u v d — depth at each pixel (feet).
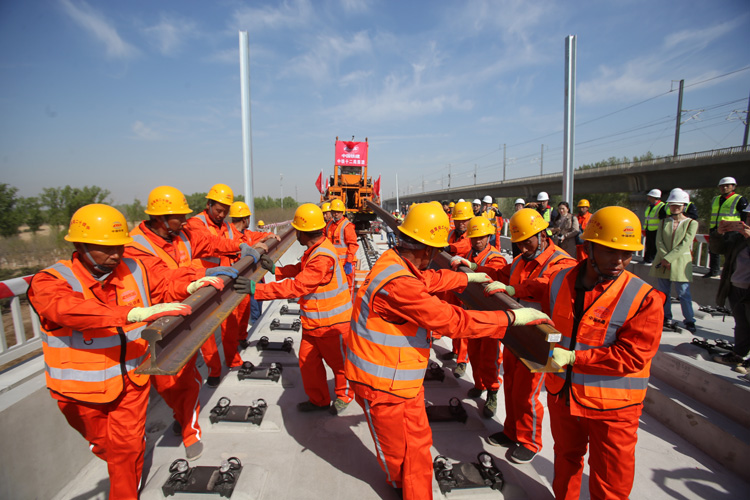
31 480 8.14
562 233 27.89
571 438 7.47
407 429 7.40
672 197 16.12
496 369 11.34
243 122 22.33
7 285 9.41
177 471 8.33
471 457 9.78
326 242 10.92
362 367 7.47
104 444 7.68
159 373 6.21
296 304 22.99
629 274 6.84
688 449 10.31
